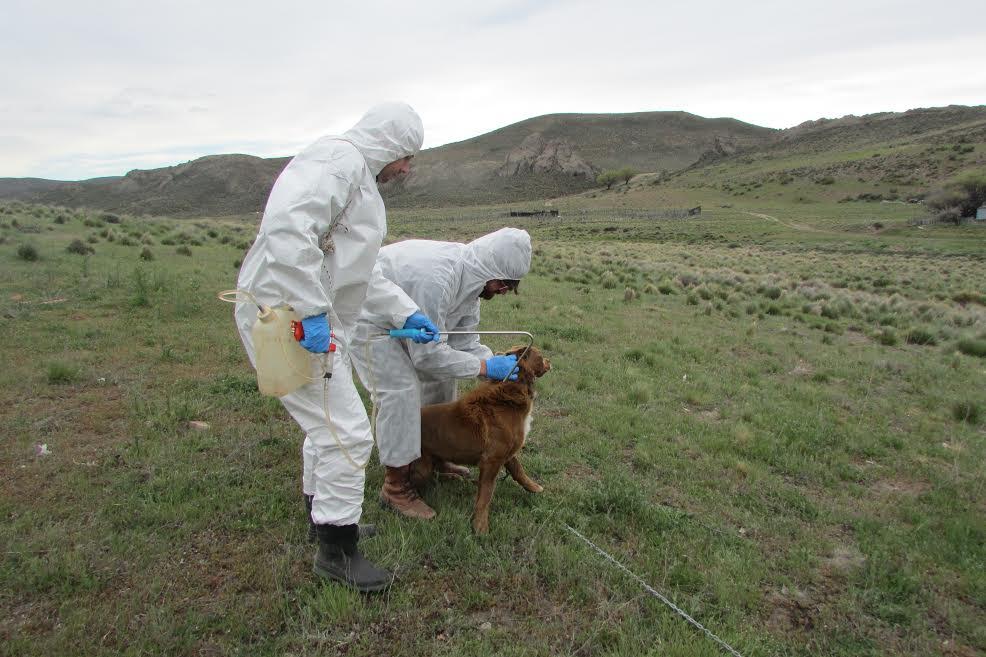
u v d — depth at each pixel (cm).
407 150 335
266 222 290
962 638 363
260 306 298
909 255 5366
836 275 3369
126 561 345
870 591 390
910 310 2008
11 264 1213
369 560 364
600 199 17138
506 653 303
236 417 568
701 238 7569
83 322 843
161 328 852
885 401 858
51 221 2092
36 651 277
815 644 343
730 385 849
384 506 432
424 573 359
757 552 425
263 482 445
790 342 1245
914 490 572
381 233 330
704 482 530
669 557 400
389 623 317
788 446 644
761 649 325
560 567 372
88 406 568
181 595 324
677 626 333
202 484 432
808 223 9394
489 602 340
